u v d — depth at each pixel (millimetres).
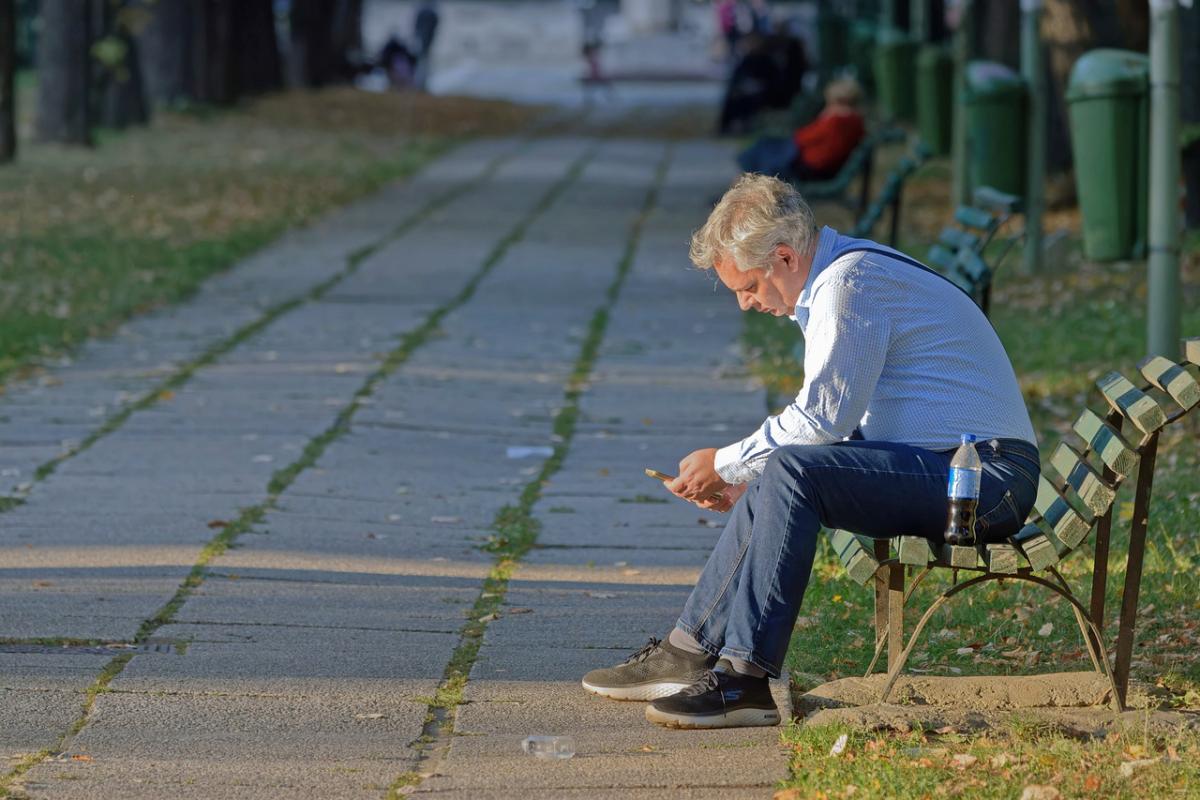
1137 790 11469
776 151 47219
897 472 12797
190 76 87375
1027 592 16625
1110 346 30062
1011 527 12930
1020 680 13727
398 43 109875
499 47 171375
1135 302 34688
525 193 60031
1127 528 18844
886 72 83562
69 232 46656
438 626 16203
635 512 21172
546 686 14344
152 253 43812
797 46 83625
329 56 103500
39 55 69250
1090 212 32562
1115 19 46312
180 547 18969
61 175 59594
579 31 169625
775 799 11648
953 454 12984
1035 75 38375
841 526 13047
